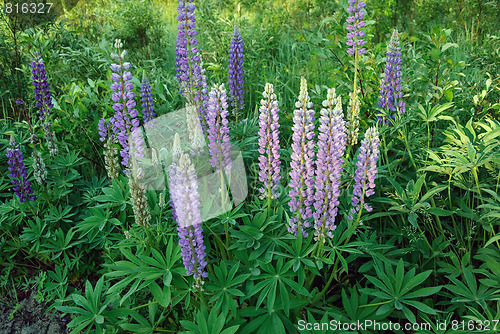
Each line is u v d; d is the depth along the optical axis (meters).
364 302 2.74
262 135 2.55
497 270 2.53
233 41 4.21
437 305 2.97
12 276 3.66
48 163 3.99
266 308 2.62
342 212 3.10
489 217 2.90
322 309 2.83
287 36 7.82
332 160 2.38
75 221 3.79
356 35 3.44
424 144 3.79
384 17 6.96
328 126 2.35
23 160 3.86
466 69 5.50
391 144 3.42
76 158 3.91
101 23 8.23
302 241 2.74
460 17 7.59
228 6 8.49
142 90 3.47
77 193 3.92
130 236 2.87
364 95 4.31
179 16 3.17
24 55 5.65
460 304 2.76
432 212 2.79
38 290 3.30
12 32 5.71
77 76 5.43
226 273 2.62
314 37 4.84
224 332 2.40
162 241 3.07
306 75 6.03
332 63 6.13
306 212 2.59
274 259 2.79
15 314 3.38
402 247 3.27
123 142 2.73
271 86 2.44
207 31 6.76
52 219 3.51
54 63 5.14
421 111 3.32
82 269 3.54
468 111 4.04
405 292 2.50
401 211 2.82
